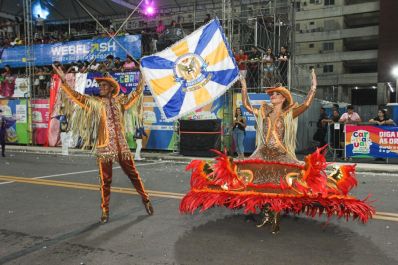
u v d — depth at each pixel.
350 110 13.10
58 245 4.43
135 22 21.56
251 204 4.40
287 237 4.65
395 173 10.53
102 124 5.28
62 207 6.29
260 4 18.97
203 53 6.27
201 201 4.72
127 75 16.20
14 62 19.73
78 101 5.26
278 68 15.02
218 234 4.78
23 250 4.27
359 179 9.35
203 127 14.11
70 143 17.47
